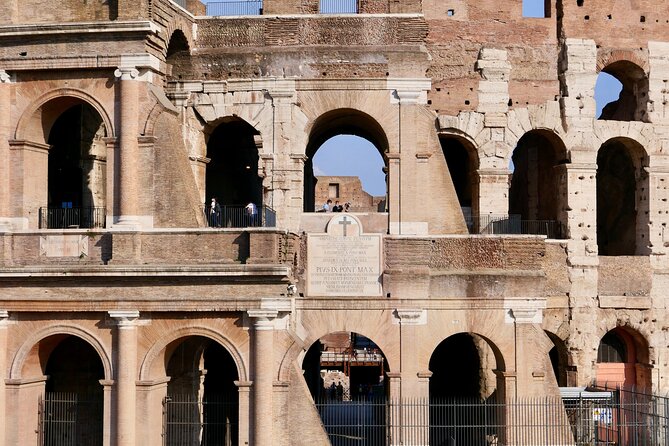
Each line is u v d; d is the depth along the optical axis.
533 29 62.16
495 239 54.25
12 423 49.00
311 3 57.56
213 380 59.66
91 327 48.75
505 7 61.88
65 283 48.50
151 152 48.88
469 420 59.78
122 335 48.03
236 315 47.94
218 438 58.00
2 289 48.91
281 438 47.59
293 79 55.31
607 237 70.44
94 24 48.50
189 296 47.66
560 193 62.41
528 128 61.31
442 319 53.78
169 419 51.84
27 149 50.03
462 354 63.69
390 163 54.72
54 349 54.97
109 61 48.88
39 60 49.19
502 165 60.81
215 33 56.12
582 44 61.94
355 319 53.75
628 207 67.88
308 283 53.94
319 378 77.06
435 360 65.81
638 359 64.06
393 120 54.91
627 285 62.25
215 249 48.09
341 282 53.91
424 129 54.81
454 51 61.22
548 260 61.34
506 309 53.84
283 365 47.84
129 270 47.59
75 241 49.16
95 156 58.66
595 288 61.72
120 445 47.66
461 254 54.25
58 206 58.44
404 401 53.22
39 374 50.66
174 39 54.75
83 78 49.50
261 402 47.25
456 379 64.44
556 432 52.88
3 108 49.75
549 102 61.69
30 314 49.12
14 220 49.72
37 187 50.75
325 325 53.78
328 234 54.09
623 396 57.75
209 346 59.69
